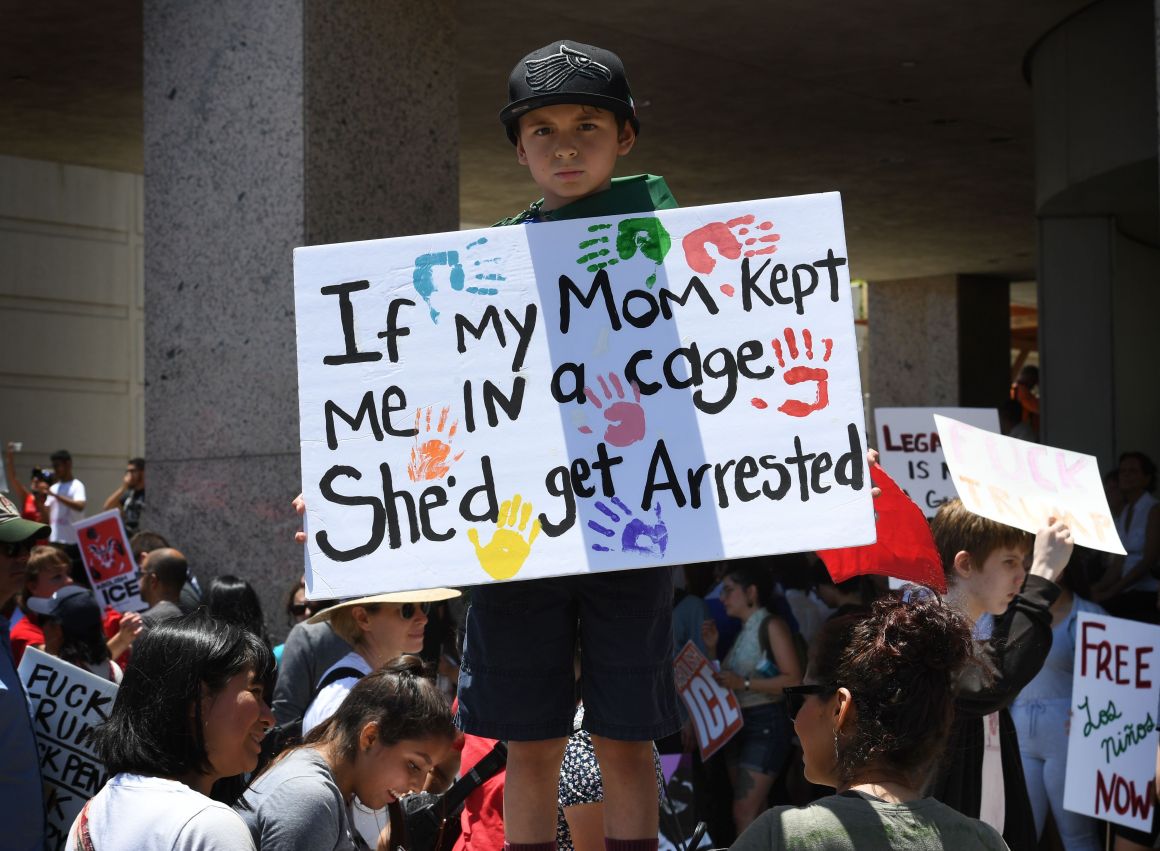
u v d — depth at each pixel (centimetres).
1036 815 472
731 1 857
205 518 669
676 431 237
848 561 297
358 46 653
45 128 1077
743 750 587
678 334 241
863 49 962
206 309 669
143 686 253
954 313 2005
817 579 674
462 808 342
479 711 248
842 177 1364
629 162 1287
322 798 299
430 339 244
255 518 651
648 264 244
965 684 305
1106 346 1096
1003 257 1848
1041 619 318
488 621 247
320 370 243
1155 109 894
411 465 240
